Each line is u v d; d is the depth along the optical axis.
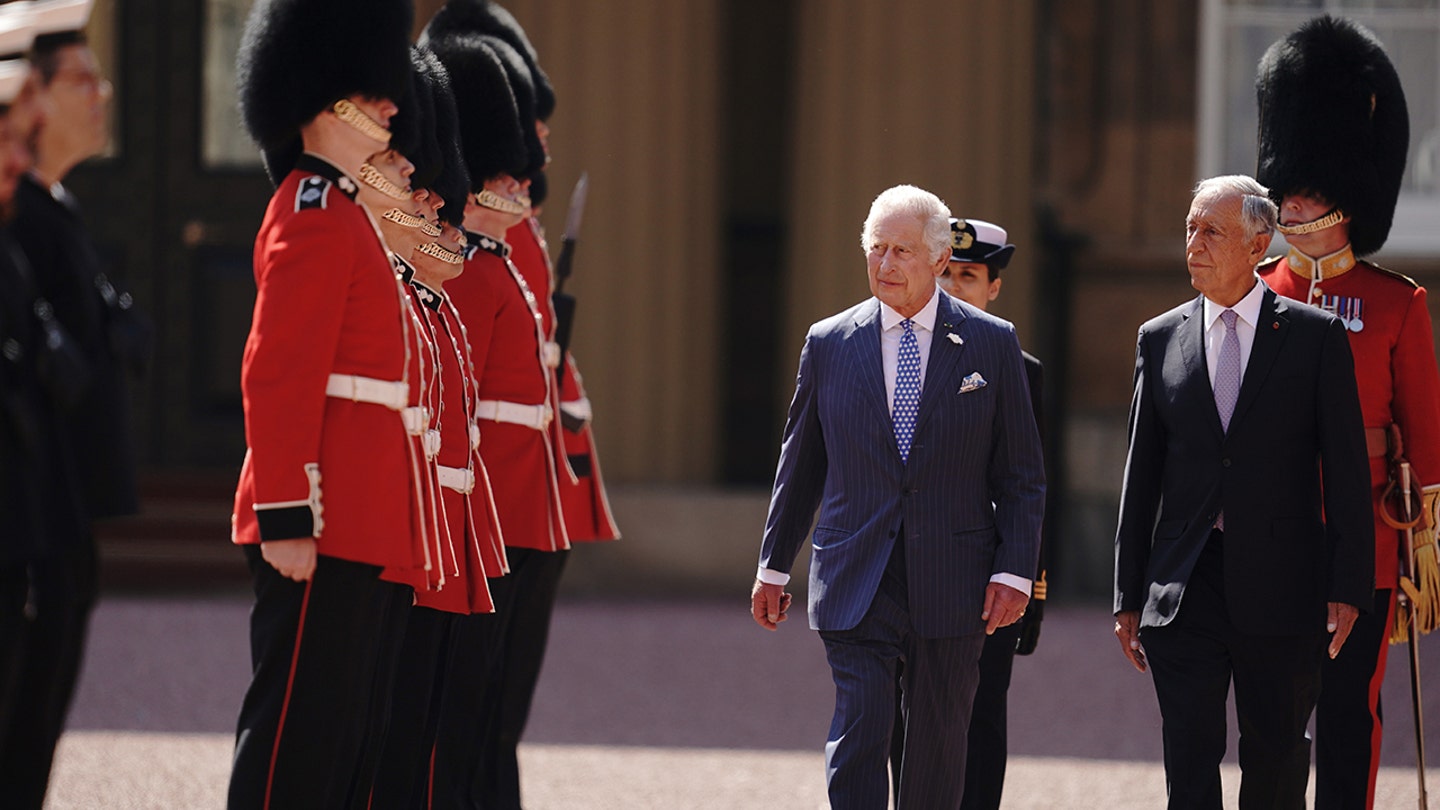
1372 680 17.50
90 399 13.88
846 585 15.68
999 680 17.59
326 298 13.62
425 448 14.77
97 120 13.81
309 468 13.45
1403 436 17.62
